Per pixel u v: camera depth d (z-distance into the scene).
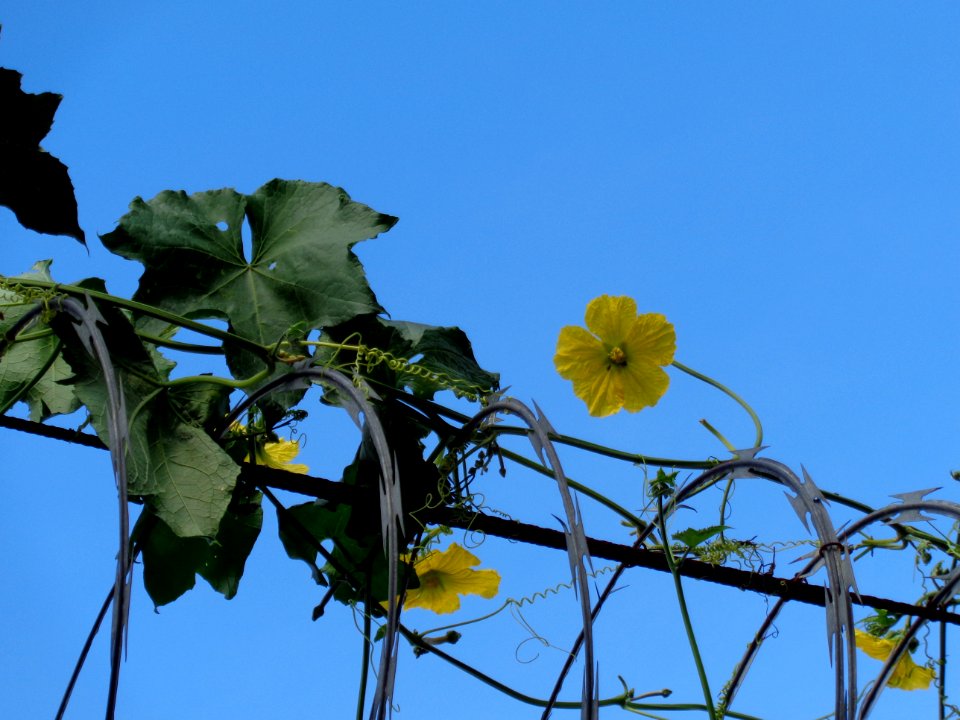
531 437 2.12
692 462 2.28
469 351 2.24
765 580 2.25
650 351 2.36
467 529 2.22
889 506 2.20
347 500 2.20
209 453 2.16
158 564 2.23
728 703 2.27
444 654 2.27
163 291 2.20
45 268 2.28
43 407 2.26
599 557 2.22
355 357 2.23
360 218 2.23
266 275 2.23
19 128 2.09
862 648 2.35
